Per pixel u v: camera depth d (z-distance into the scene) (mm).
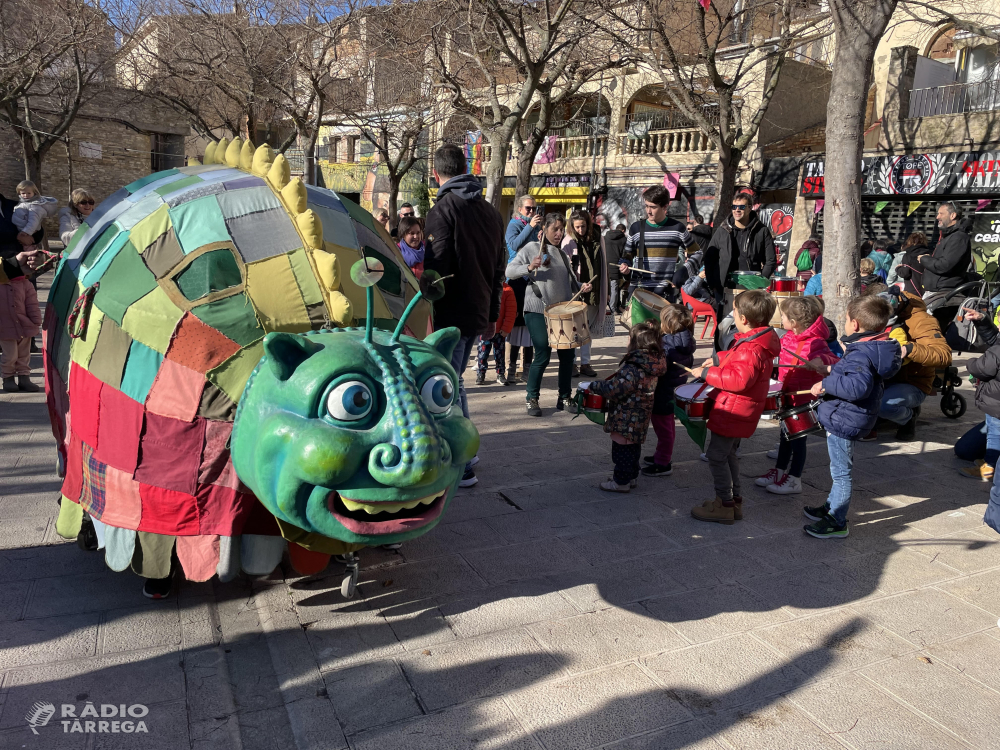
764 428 6984
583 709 2840
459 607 3559
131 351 3018
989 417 5633
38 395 7086
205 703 2787
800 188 16703
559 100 15578
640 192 20641
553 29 12109
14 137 27859
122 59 20531
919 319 6301
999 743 2746
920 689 3055
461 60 16500
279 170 3354
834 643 3377
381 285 3496
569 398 7148
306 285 3061
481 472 5500
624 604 3652
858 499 5254
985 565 4246
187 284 3025
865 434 4422
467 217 5051
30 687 2818
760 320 4480
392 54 15805
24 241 6777
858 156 6684
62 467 3826
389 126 22594
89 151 29562
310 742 2604
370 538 2570
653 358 4984
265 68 16297
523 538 4379
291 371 2553
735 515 4777
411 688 2918
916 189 14461
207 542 3016
